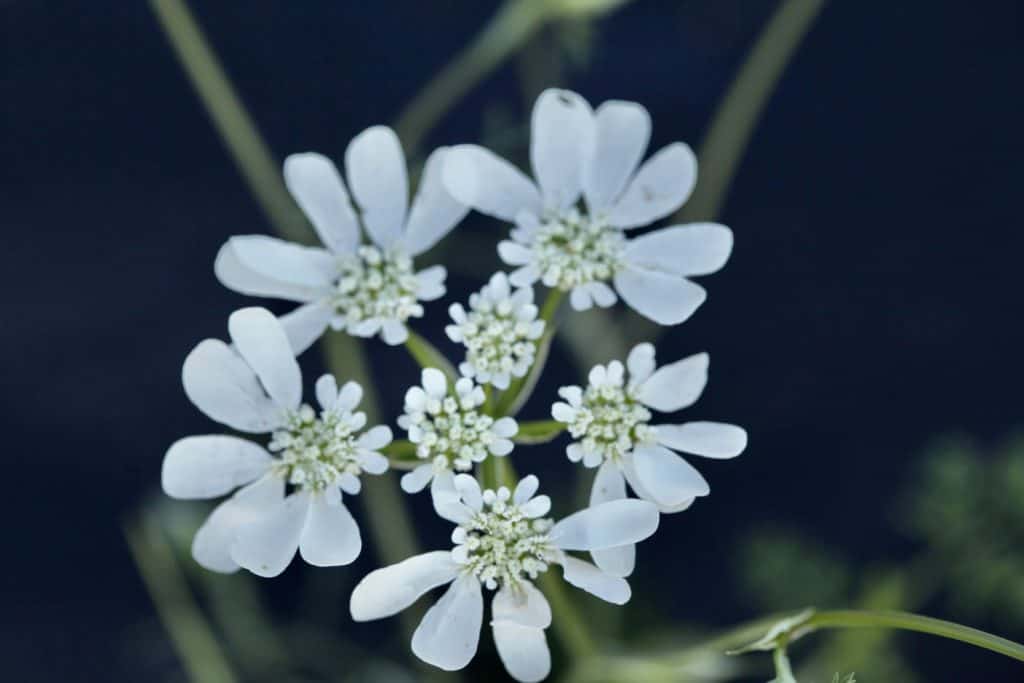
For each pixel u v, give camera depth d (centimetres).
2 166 51
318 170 39
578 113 39
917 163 52
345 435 38
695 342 51
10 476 50
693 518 51
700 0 52
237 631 49
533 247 39
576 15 46
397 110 51
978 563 48
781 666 39
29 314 50
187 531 48
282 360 38
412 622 49
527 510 37
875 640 47
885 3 52
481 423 38
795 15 46
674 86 51
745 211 52
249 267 38
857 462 51
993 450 51
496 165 39
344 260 39
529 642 37
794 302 51
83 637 50
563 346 50
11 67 51
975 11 52
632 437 38
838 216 52
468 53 51
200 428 50
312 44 51
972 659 50
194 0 51
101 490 50
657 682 44
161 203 51
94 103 51
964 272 52
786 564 49
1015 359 51
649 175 39
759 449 51
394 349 50
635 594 50
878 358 51
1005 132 52
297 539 38
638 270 39
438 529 50
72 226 51
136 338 50
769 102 52
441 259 49
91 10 51
